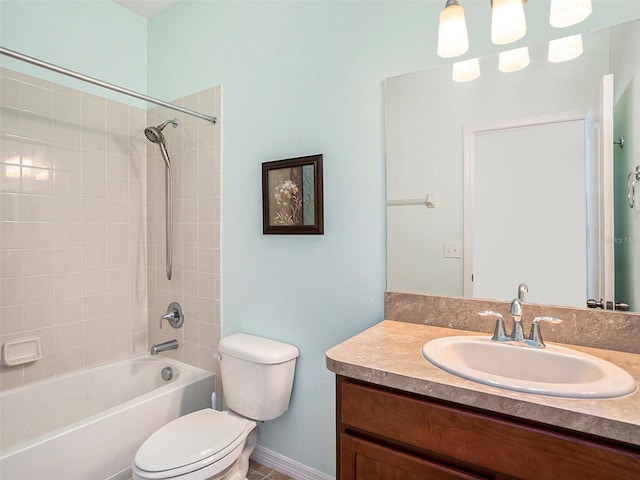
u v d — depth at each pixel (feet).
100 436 4.90
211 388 6.52
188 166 6.93
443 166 4.42
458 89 4.31
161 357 7.41
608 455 2.27
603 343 3.61
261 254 5.94
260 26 5.92
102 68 7.01
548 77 3.86
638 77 3.52
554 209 3.88
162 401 5.70
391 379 2.97
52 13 6.29
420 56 4.53
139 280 7.66
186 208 6.98
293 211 5.47
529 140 3.97
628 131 3.54
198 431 4.66
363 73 4.92
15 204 5.86
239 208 6.20
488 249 4.21
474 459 2.69
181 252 7.08
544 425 2.48
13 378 5.82
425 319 4.52
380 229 4.83
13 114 5.82
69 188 6.53
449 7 3.80
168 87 7.32
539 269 3.96
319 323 5.35
